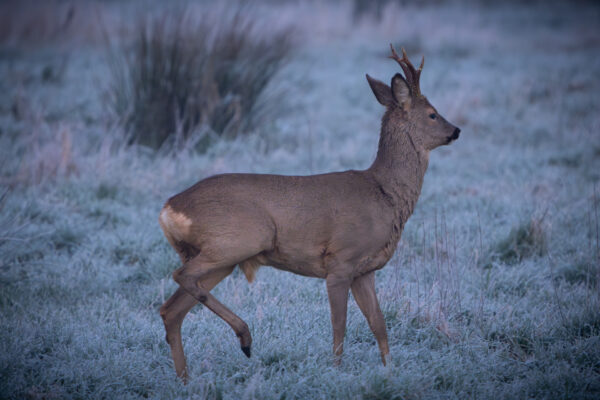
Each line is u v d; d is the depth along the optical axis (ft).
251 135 82.84
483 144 91.91
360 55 151.53
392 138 39.40
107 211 62.49
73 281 49.01
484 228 59.26
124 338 40.57
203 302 35.01
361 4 192.44
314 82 126.31
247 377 37.17
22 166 69.26
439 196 68.80
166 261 52.34
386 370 35.37
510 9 237.25
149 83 82.89
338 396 34.04
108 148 72.69
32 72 123.24
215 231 35.06
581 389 35.60
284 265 37.52
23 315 43.42
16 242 53.36
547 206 60.75
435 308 44.11
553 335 42.06
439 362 38.14
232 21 91.50
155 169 72.84
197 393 34.83
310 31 169.27
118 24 155.94
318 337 41.04
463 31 176.86
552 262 53.01
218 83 85.66
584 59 145.18
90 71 123.65
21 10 162.30
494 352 40.14
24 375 36.06
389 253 38.47
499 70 136.87
